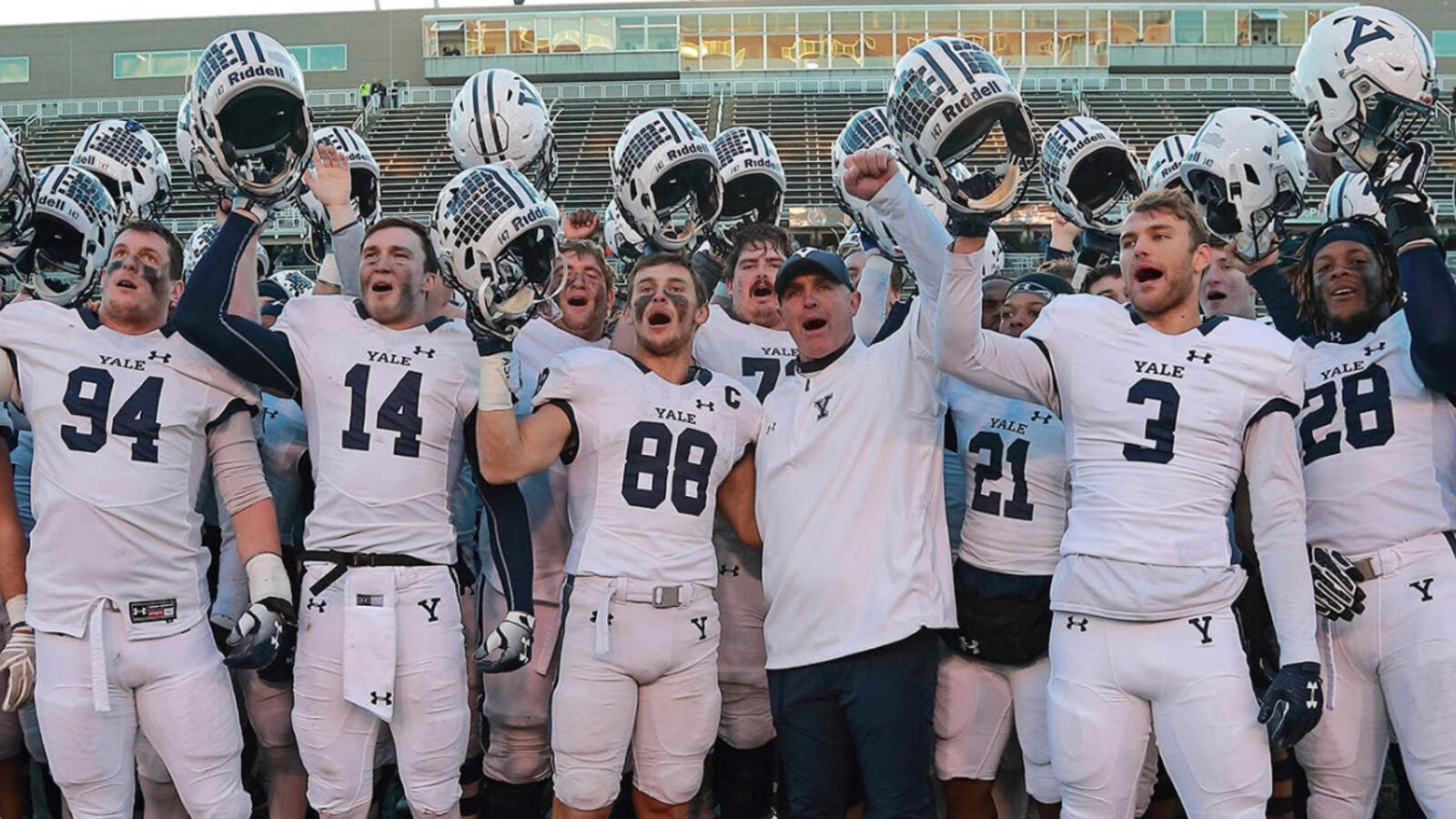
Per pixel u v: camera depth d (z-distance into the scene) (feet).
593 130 85.76
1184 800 10.48
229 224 11.92
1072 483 11.25
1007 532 12.38
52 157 81.10
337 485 11.74
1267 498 10.64
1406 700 11.16
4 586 11.93
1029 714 12.23
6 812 13.75
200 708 11.44
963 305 10.73
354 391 11.90
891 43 97.66
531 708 13.48
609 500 12.11
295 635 12.60
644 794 12.15
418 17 98.22
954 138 10.73
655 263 12.62
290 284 23.57
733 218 17.85
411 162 80.07
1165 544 10.48
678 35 98.07
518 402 14.08
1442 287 11.16
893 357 12.05
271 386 12.00
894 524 11.62
